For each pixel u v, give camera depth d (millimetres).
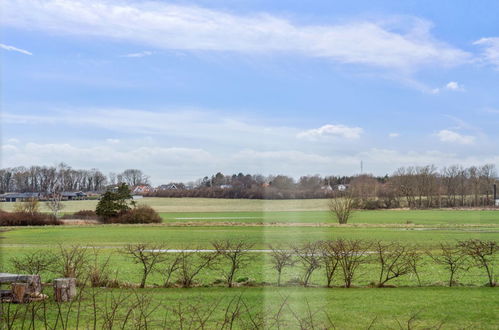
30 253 27203
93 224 60000
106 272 16828
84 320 10430
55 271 16609
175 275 18266
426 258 21625
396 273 16547
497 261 19672
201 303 12219
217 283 15766
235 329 9211
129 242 37344
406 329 10180
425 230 46281
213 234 39875
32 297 12062
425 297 13773
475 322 11000
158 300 12984
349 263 15523
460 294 14398
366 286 15641
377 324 10375
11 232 50312
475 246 17750
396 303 12750
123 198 64375
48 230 52906
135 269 20047
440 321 11055
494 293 14555
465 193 59094
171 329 9742
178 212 64750
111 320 9539
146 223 61094
